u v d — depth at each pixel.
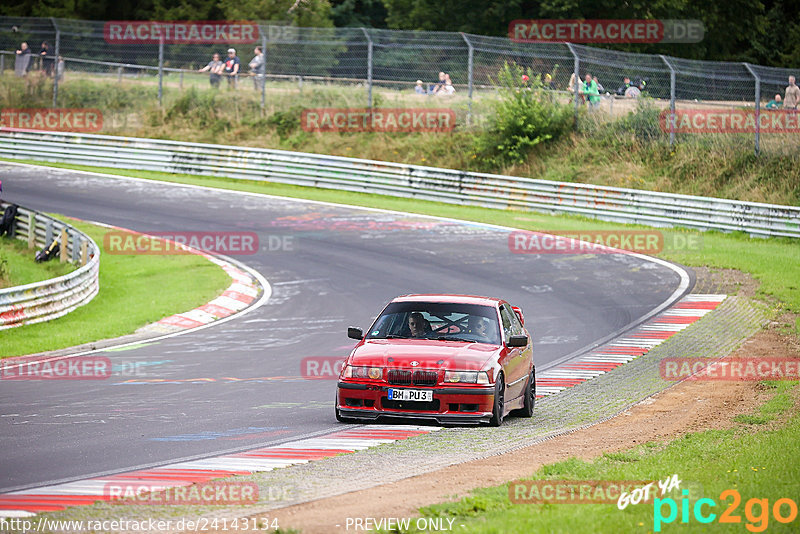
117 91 179.62
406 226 118.56
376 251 105.06
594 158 144.50
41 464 33.72
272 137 165.62
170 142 153.25
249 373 58.38
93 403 47.81
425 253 104.25
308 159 146.00
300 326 75.56
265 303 84.50
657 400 50.59
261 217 122.88
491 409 41.00
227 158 150.38
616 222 124.62
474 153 151.62
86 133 163.25
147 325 76.69
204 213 124.50
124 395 50.38
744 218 117.19
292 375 57.81
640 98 148.62
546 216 128.25
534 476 30.27
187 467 33.12
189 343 69.44
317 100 169.62
